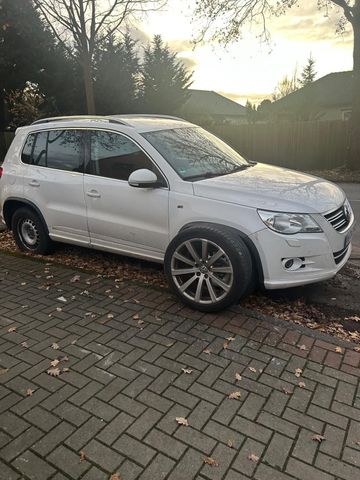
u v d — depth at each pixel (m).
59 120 5.32
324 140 18.48
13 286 4.65
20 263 5.44
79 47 16.78
